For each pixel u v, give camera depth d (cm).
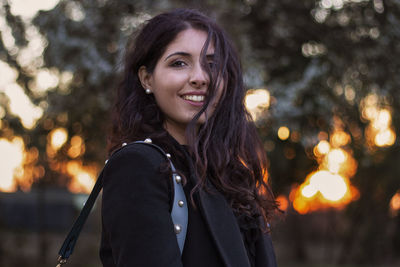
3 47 601
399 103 625
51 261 1063
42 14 587
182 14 132
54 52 581
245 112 146
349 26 611
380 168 858
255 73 536
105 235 117
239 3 574
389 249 1305
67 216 1758
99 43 581
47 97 611
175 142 126
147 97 135
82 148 666
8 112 660
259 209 137
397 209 1247
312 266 1166
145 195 105
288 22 601
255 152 146
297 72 608
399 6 587
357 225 1235
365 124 625
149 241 102
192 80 125
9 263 1009
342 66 608
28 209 1639
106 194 108
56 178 1010
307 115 585
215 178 128
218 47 130
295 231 1303
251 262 129
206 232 114
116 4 586
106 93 561
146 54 131
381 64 611
